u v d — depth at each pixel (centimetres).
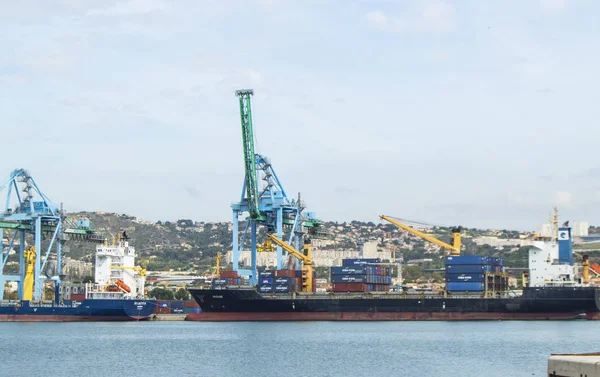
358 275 15738
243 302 15838
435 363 9850
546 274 16062
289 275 15888
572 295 15212
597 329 13938
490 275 15700
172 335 13788
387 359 10256
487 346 11506
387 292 15800
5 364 10081
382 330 14262
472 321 16038
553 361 5109
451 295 15650
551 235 16412
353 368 9512
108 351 11400
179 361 10256
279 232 16525
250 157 16525
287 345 11894
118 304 16862
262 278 15912
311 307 15688
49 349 11688
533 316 15600
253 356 10662
